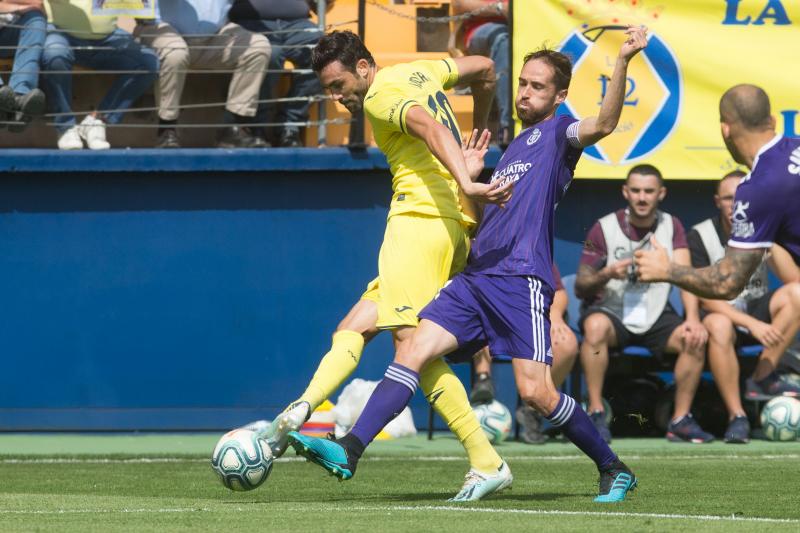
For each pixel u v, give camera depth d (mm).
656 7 30984
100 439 29859
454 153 15695
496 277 16031
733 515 14672
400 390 15805
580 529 12688
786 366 29375
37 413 31109
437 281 17016
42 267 31266
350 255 31547
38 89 30094
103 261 31359
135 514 14445
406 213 17109
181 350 31344
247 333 31438
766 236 16625
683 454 25391
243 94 31250
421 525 12984
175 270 31422
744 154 17047
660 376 31062
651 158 31094
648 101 31062
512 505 15719
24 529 12906
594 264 28516
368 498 17453
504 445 28266
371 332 17516
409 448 27484
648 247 28719
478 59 18516
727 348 28109
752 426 30703
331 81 17781
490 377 28828
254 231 31500
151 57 31141
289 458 25562
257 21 31766
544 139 16344
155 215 31469
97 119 31547
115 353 31281
